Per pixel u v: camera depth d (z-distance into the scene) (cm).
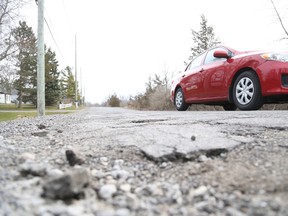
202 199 112
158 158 162
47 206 98
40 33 835
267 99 472
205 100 624
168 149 173
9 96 6394
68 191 105
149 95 1897
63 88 5497
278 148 170
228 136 209
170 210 103
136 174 145
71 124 420
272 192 113
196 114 471
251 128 242
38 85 849
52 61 4062
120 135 242
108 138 233
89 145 210
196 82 657
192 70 704
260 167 140
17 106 4175
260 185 120
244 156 160
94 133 275
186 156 162
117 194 118
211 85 590
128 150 185
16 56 2012
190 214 99
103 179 137
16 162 159
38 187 116
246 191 116
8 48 1922
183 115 456
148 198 115
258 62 464
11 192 108
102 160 170
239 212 99
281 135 208
